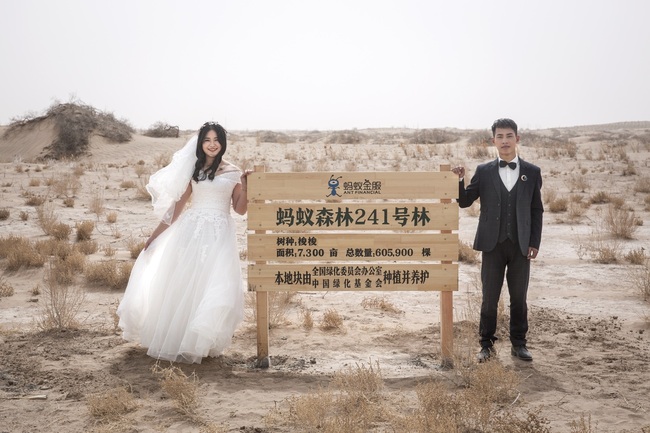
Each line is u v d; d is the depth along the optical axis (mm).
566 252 12516
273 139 57344
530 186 6246
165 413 5043
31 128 43469
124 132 44062
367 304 8914
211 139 6547
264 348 6336
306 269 6379
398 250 6391
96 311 8422
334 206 6391
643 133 81125
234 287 6293
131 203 18094
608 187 21875
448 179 6367
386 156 31703
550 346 6906
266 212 6402
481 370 5520
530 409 5141
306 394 5398
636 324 7793
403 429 4594
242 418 4965
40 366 6160
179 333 6188
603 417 5000
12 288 9273
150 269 6723
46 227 13750
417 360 6527
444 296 6352
